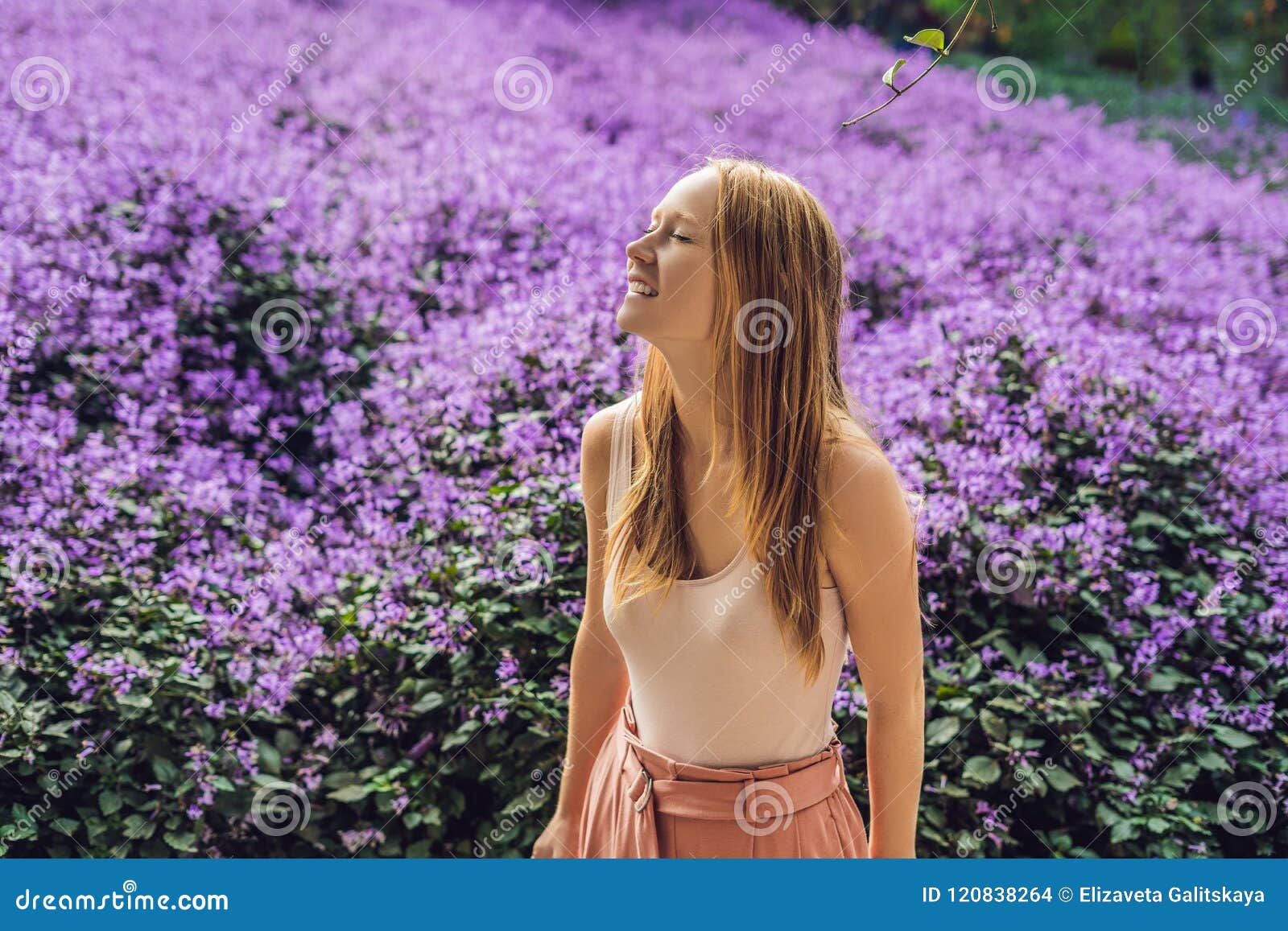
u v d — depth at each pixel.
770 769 1.38
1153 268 4.57
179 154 3.80
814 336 1.37
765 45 6.61
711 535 1.42
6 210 3.34
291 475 3.25
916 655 1.44
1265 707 2.78
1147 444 3.24
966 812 2.63
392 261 3.79
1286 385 3.93
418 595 2.67
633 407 1.54
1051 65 6.95
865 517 1.34
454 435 3.03
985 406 3.22
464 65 5.34
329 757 2.55
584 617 1.67
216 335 3.47
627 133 5.19
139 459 2.91
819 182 4.92
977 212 4.82
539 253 3.99
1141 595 2.88
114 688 2.40
